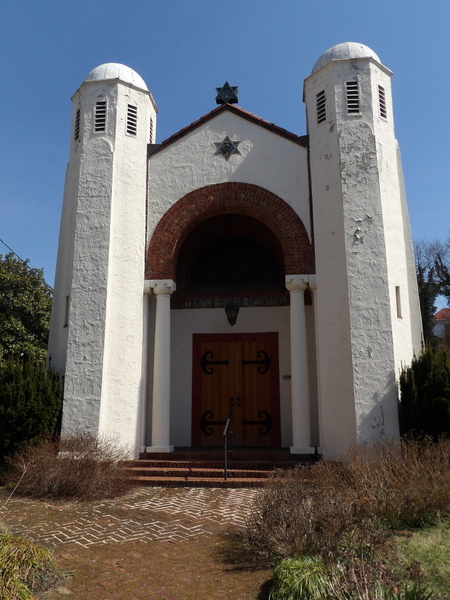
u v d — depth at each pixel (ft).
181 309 46.29
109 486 29.22
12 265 60.59
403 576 15.61
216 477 33.50
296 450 36.55
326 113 40.01
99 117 41.65
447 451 25.26
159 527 22.72
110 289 38.40
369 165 37.86
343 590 14.12
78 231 39.09
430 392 30.89
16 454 30.96
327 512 18.49
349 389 34.88
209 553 19.19
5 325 55.93
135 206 40.91
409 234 40.63
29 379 34.45
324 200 38.93
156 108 46.78
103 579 16.69
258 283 46.50
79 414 35.70
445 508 21.40
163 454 37.35
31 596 14.74
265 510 19.79
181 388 44.86
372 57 40.40
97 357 36.63
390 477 23.70
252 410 43.96
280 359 44.50
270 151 42.19
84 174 40.32
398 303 36.88
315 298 38.81
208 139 43.19
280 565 15.70
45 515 24.77
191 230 43.29
